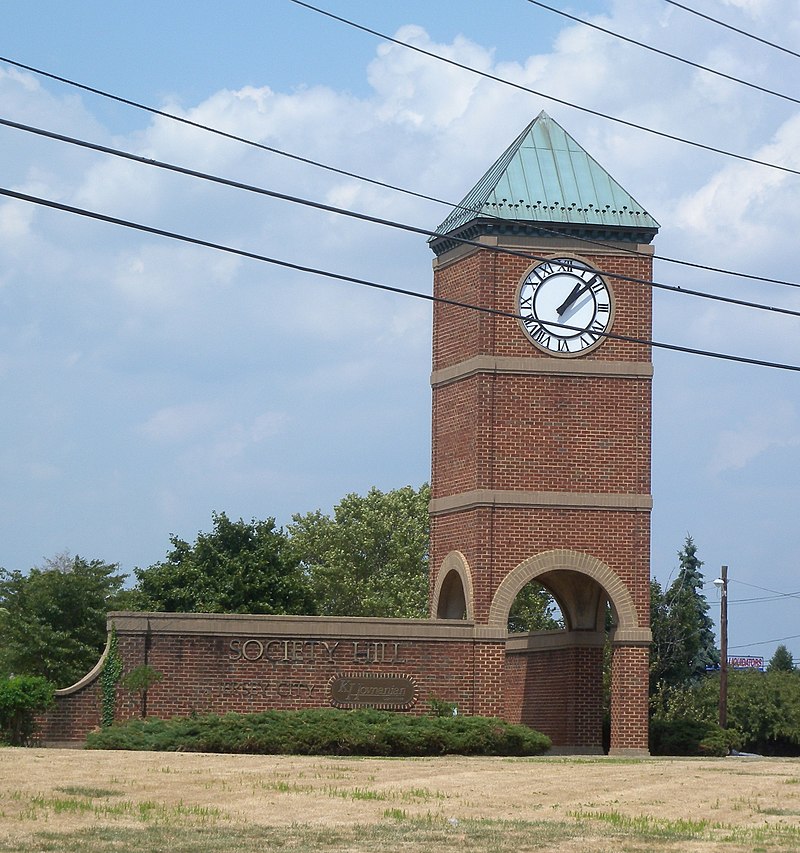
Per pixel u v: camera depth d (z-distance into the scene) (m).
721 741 54.50
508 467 52.62
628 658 52.75
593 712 55.06
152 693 49.56
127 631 49.72
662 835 31.56
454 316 54.62
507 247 53.19
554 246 53.44
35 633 71.38
